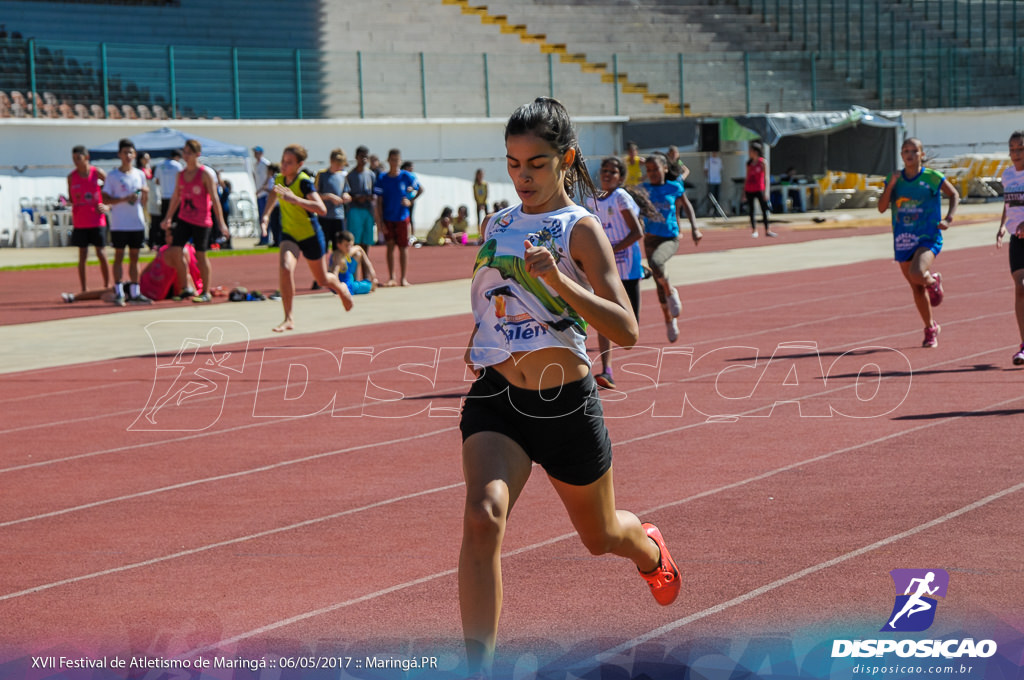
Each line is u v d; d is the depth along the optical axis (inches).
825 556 292.7
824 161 2225.6
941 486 355.3
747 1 2620.6
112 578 292.7
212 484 384.8
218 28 2090.3
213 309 892.6
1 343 732.0
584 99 2210.9
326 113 1978.3
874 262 1167.6
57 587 286.5
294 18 2169.0
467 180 2079.2
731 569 285.6
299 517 343.6
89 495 374.0
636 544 241.0
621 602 266.1
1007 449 398.6
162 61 1843.0
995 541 300.0
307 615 263.3
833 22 2541.8
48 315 871.7
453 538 319.9
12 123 1679.4
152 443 450.0
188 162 939.3
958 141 2361.0
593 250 222.1
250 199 1833.2
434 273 1199.6
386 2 2269.9
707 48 2475.4
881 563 285.9
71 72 1777.8
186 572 295.9
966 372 546.9
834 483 363.6
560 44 2346.2
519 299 223.0
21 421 496.1
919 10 2684.5
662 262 632.4
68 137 1729.8
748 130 2005.4
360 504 356.5
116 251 938.7
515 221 228.8
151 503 362.9
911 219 610.5
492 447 218.1
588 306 212.8
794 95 2368.4
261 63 1920.5
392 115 2039.9
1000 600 258.8
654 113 2266.2
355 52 2009.1
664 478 377.1
